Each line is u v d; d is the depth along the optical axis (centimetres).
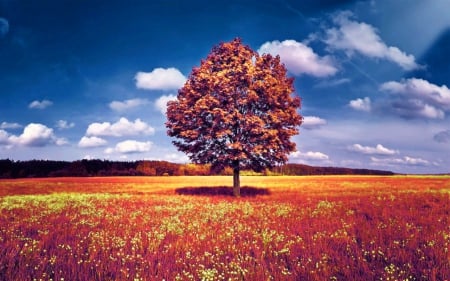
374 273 808
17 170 10338
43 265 842
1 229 1348
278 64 3259
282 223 1509
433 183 5522
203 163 3072
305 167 14638
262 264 907
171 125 3150
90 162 11338
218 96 3012
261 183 5956
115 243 1116
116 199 2848
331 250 1018
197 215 1766
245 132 2986
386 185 5012
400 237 1177
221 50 3269
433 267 834
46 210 2047
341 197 2931
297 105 3194
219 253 1005
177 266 873
